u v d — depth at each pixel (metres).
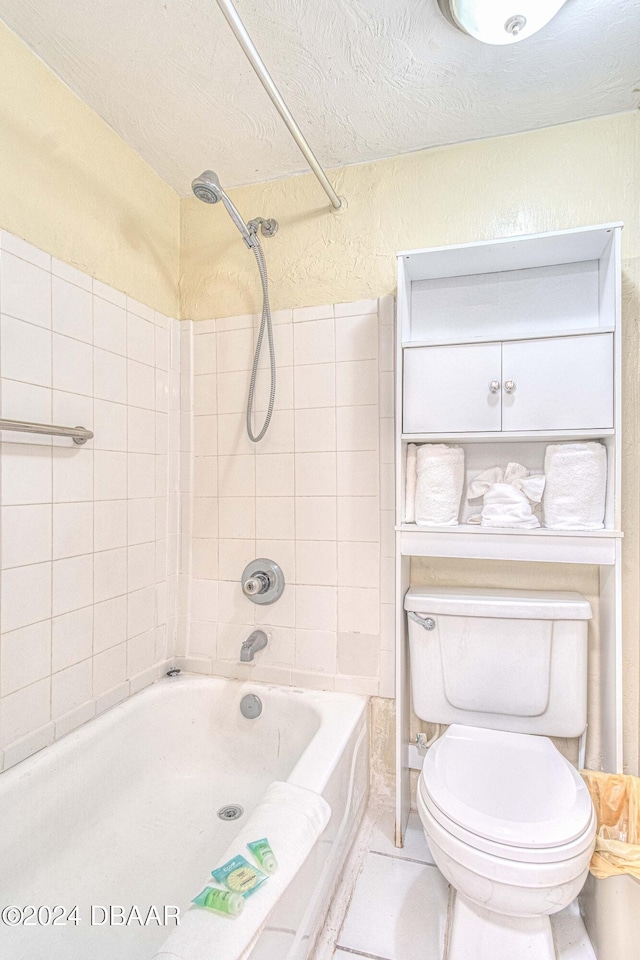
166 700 1.60
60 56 1.21
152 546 1.67
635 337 1.37
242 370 1.73
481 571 1.52
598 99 1.33
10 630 1.14
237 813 1.42
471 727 1.37
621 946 1.03
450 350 1.34
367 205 1.60
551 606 1.33
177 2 1.06
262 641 1.64
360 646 1.59
